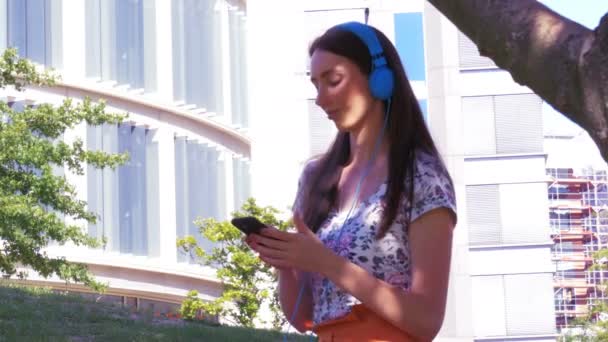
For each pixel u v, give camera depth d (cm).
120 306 1808
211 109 3753
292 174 3850
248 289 2917
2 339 1327
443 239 331
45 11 3212
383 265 335
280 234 318
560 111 273
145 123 3519
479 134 3669
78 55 3288
